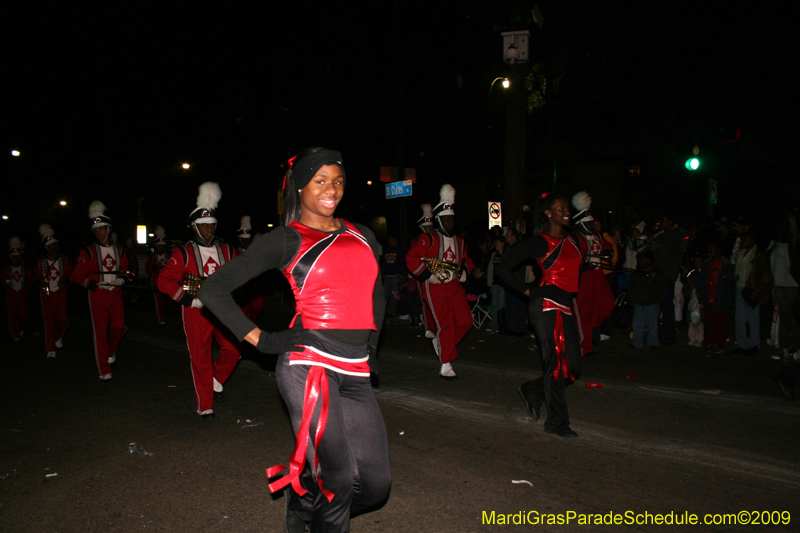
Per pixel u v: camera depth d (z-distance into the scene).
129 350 9.83
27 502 4.03
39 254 10.48
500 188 25.16
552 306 5.02
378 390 6.82
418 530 3.57
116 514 3.83
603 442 4.98
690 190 23.45
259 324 13.08
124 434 5.44
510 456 4.72
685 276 10.69
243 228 8.66
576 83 22.06
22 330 11.42
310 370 2.66
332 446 2.63
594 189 23.67
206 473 4.47
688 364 7.93
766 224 22.59
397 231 25.47
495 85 19.89
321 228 2.81
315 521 2.68
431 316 7.14
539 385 5.58
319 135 23.02
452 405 6.18
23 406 6.46
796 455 4.61
